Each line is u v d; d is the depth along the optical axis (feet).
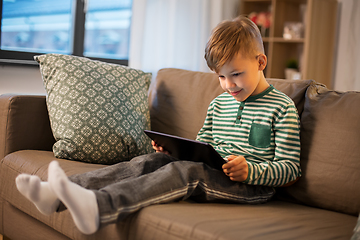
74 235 3.46
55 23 8.93
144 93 5.45
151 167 3.66
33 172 4.12
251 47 3.81
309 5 10.15
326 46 10.85
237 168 3.48
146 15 9.23
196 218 2.84
